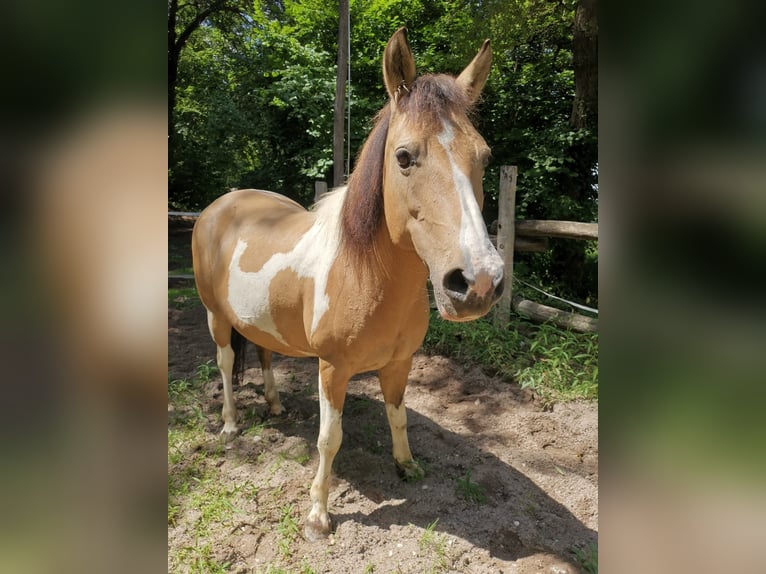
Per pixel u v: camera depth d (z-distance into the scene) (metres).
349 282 1.97
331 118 8.05
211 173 12.88
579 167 6.48
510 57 8.41
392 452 2.78
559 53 8.29
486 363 3.86
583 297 6.41
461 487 2.44
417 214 1.56
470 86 1.83
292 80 8.31
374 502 2.38
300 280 2.23
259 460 2.74
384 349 2.07
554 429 3.04
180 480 2.56
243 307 2.54
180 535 2.18
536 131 6.94
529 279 5.86
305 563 2.02
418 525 2.22
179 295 6.10
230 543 2.13
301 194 10.66
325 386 2.15
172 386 3.58
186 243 9.83
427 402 3.41
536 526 2.22
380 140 1.83
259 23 11.34
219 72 14.25
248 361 4.18
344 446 2.87
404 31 1.63
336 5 8.95
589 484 2.53
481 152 1.56
